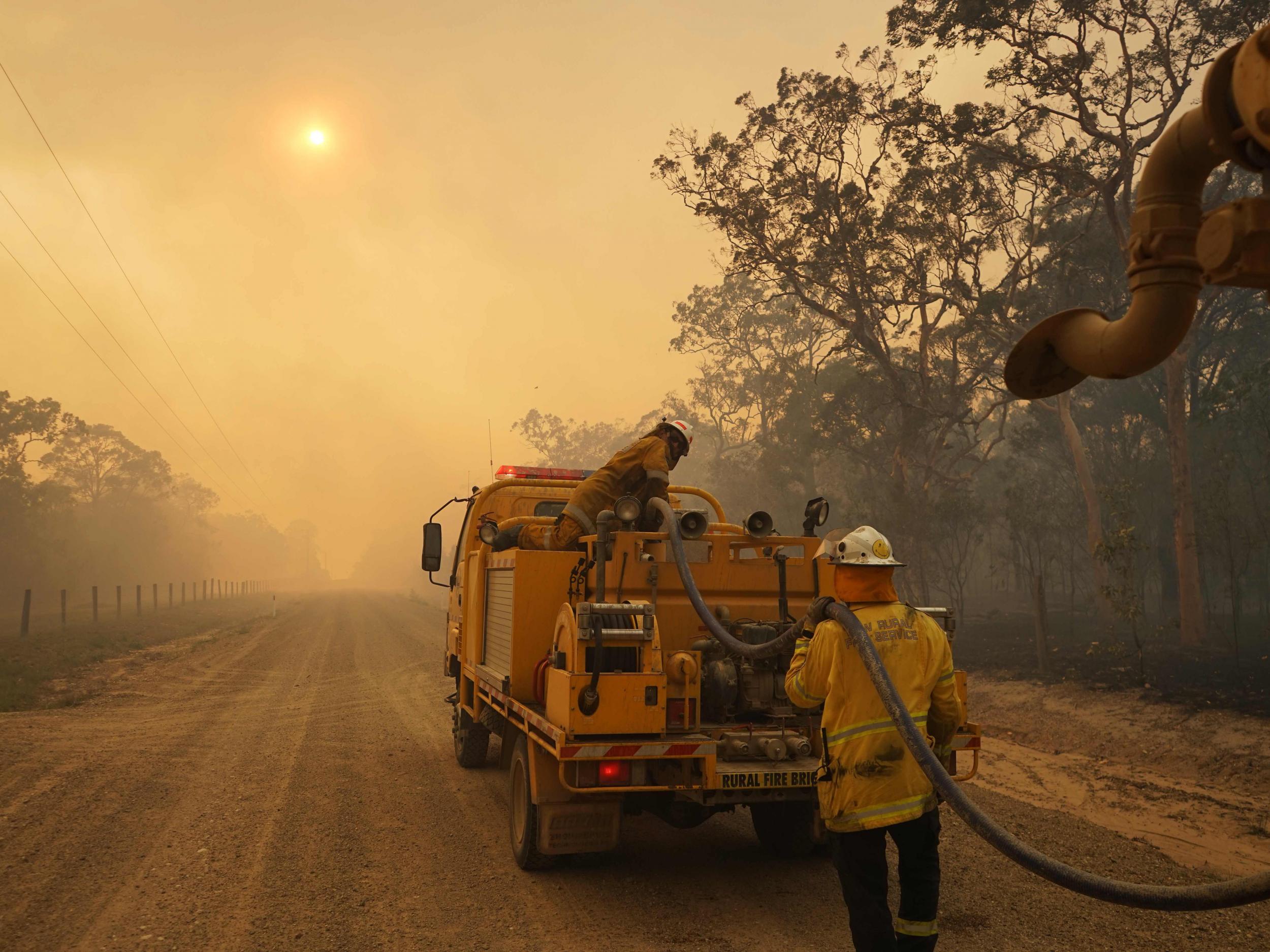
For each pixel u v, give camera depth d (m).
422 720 12.55
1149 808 8.69
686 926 4.98
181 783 8.41
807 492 37.59
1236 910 5.28
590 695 4.97
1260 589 27.92
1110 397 33.09
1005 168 24.19
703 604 5.25
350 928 4.90
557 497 9.05
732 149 24.94
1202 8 20.62
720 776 5.06
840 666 3.74
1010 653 19.42
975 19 20.84
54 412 60.84
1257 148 1.43
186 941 4.70
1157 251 1.63
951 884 5.70
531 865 5.89
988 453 32.22
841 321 26.12
